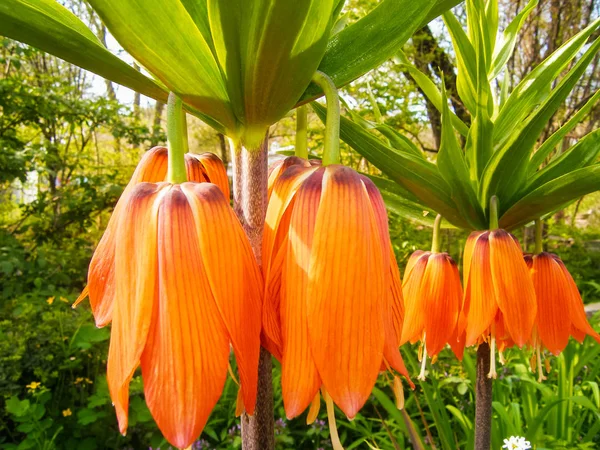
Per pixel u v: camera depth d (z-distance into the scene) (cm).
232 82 11
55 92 103
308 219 11
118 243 11
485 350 26
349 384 11
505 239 23
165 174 14
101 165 128
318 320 11
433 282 26
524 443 35
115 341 11
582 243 150
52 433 51
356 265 11
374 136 21
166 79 11
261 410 13
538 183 24
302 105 14
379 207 12
